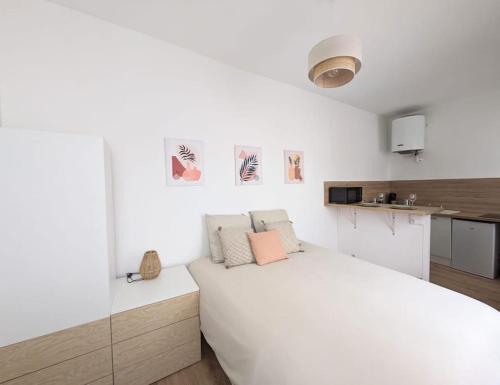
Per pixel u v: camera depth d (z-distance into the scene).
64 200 1.20
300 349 0.91
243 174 2.46
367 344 0.92
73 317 1.22
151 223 1.93
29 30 1.46
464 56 2.18
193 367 1.59
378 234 2.89
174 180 2.02
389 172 4.25
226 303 1.34
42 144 1.14
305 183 3.05
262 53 2.13
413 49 2.06
